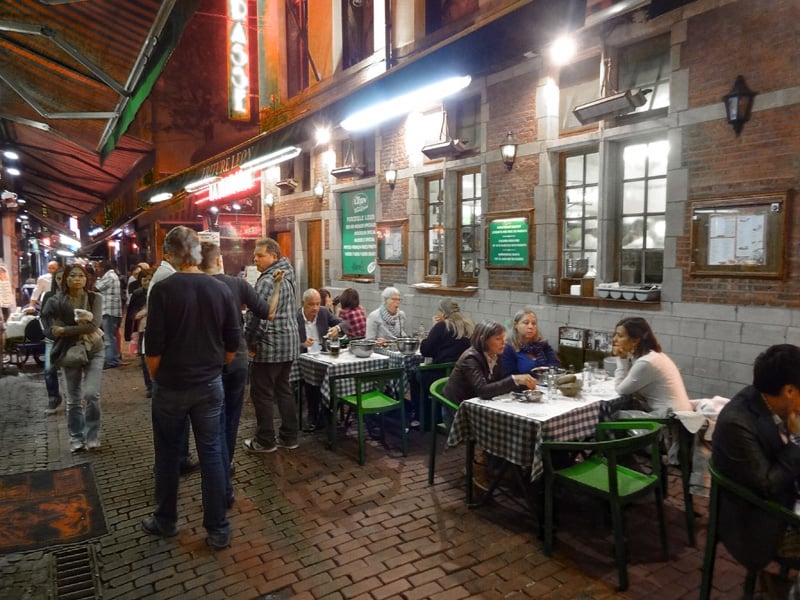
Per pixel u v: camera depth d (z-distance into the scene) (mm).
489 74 7582
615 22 6020
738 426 2514
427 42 8742
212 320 3436
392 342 6160
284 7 13008
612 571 3191
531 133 7160
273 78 13289
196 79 19047
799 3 4707
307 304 5938
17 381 8422
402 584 3084
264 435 5156
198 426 3469
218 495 3494
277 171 13664
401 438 5445
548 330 7016
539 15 4129
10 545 3559
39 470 4828
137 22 4055
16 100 6809
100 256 35312
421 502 4113
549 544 3355
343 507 4047
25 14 4309
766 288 5027
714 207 5324
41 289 10281
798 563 2430
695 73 5457
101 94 5766
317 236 12578
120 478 4652
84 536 3672
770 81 4926
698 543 3500
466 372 4172
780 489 2438
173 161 18906
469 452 3992
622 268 6531
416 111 9086
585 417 3797
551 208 7031
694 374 5543
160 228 19844
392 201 9742
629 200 6418
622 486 3213
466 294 8250
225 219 18562
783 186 4871
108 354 9578
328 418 5668
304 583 3109
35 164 12516
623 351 4176
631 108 5816
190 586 3096
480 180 8094
